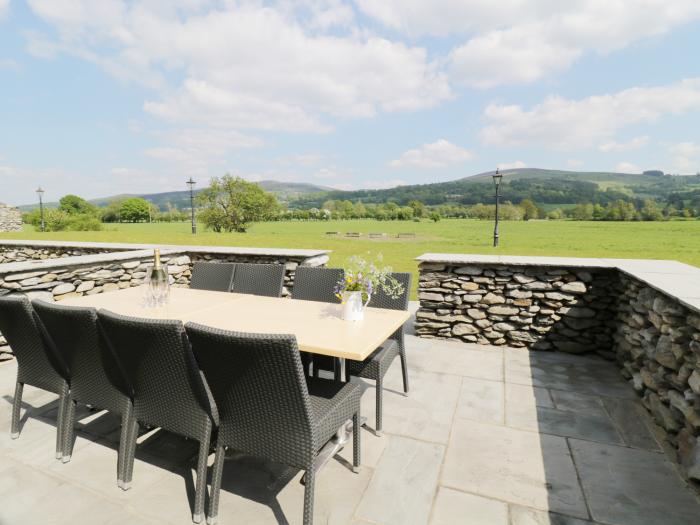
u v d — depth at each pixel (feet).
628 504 5.71
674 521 5.36
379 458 6.89
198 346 4.76
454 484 6.18
